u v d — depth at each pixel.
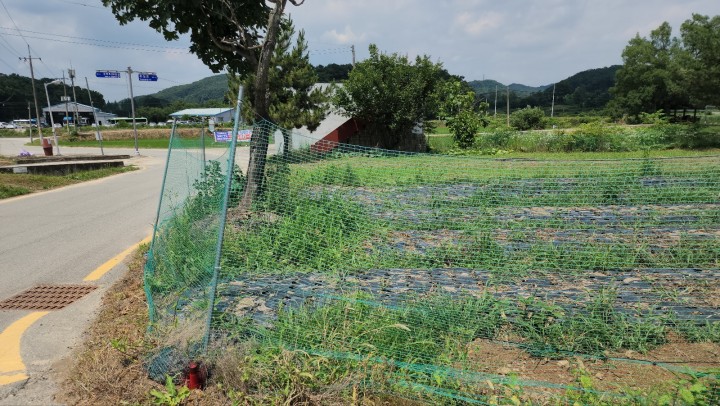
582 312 3.72
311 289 3.99
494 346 3.38
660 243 5.34
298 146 6.35
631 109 55.97
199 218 5.66
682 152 20.11
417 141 25.95
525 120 49.22
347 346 3.11
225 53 7.65
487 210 6.19
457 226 5.69
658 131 22.75
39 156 26.41
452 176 7.49
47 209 10.21
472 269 4.70
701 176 6.96
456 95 24.39
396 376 2.89
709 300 4.00
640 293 4.14
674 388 2.81
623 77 58.28
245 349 3.05
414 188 6.31
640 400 2.61
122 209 10.16
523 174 7.54
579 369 2.90
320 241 4.89
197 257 4.52
